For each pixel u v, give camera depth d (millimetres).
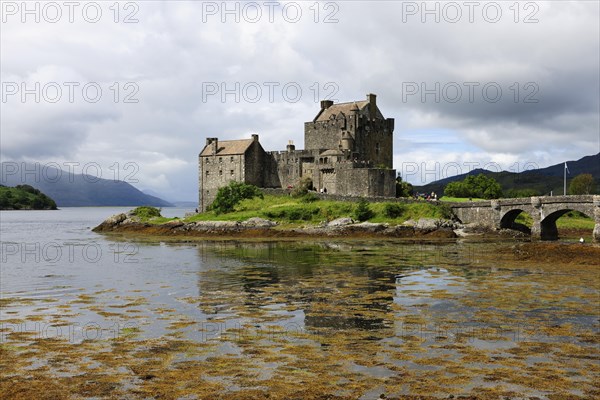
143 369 24625
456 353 26625
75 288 45500
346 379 23219
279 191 126938
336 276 51281
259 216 113312
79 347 28016
